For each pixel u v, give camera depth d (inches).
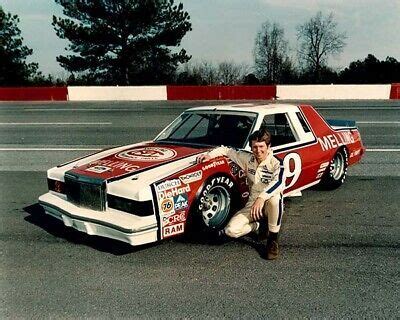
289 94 884.6
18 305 105.8
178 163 142.3
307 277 118.6
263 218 137.3
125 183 128.6
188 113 188.9
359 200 193.5
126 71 1378.0
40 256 135.8
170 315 100.2
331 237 148.9
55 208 144.8
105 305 105.3
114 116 589.9
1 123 526.0
